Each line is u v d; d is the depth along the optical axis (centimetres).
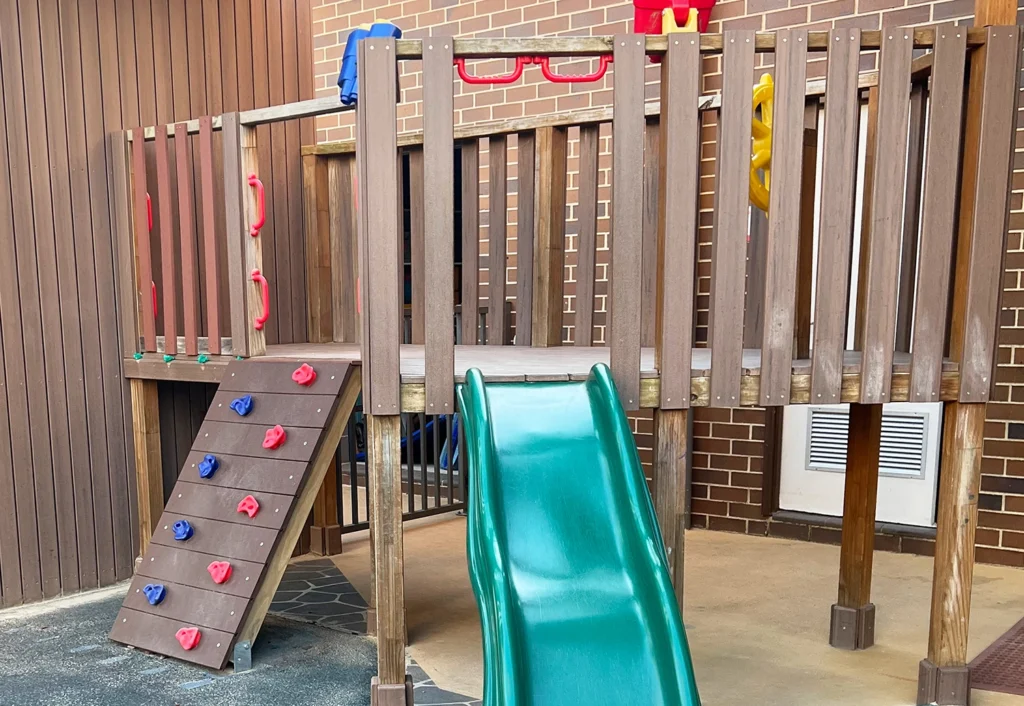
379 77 251
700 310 511
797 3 471
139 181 397
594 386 278
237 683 302
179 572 338
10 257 368
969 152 269
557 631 229
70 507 395
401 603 266
